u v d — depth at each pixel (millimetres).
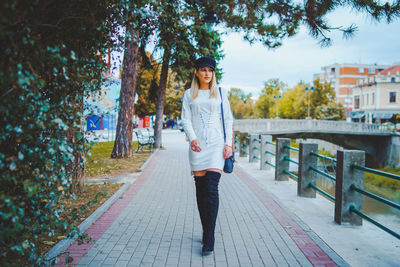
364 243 3840
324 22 7035
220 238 3896
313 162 6199
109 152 14430
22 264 2242
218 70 16594
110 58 3529
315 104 56562
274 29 9219
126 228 4230
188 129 3465
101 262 3152
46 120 1943
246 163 11719
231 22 9539
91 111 3047
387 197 19297
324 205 5617
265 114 75875
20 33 1716
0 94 1766
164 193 6453
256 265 3158
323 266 3146
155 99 17172
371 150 41656
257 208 5293
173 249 3537
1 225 1938
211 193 3402
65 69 2029
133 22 2848
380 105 62844
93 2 2201
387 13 6055
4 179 1851
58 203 2461
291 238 3910
